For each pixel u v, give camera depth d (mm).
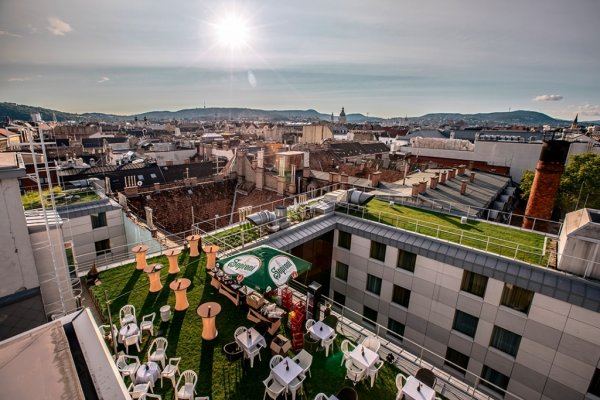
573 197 40906
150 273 18391
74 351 5785
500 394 21250
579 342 17734
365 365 14023
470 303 21453
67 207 29609
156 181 53281
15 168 13273
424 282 23297
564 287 17766
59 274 15914
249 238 24312
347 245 27609
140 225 29875
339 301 28859
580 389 18078
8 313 13820
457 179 45156
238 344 14562
